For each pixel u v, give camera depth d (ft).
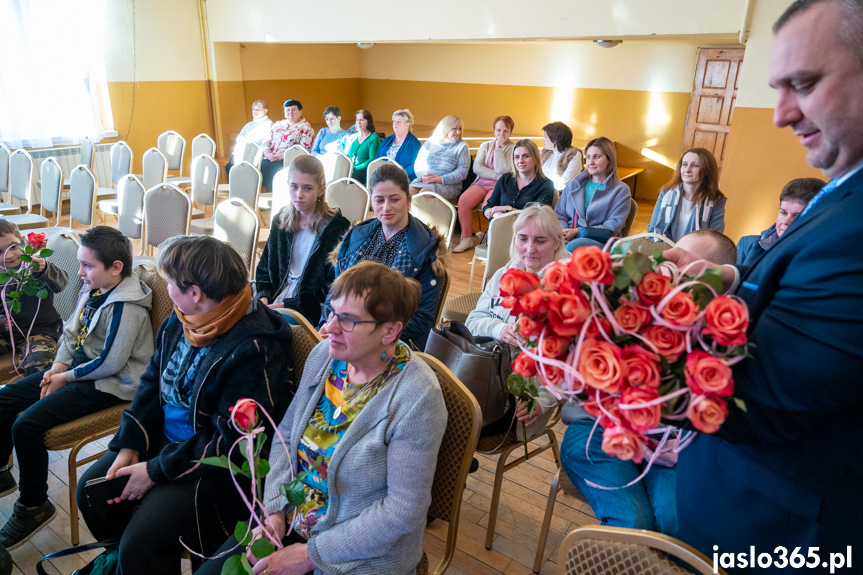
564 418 5.22
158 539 4.40
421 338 6.68
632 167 25.98
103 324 6.08
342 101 34.32
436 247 6.81
